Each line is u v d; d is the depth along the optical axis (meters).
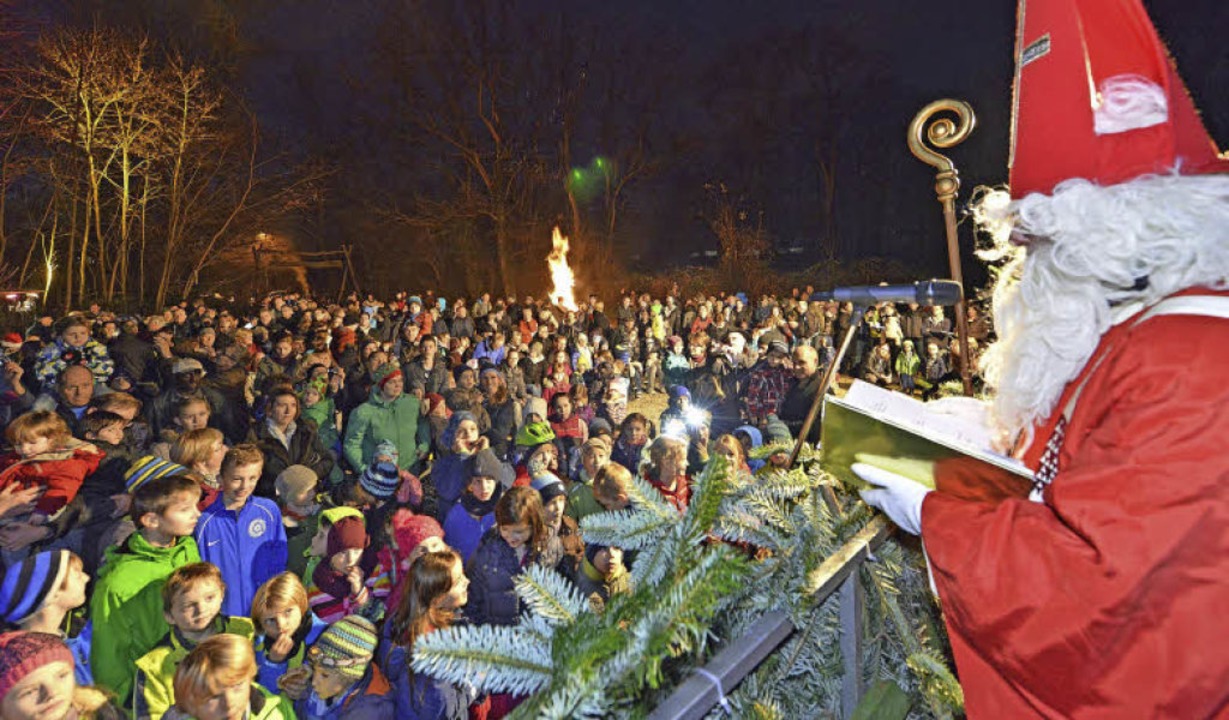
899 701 1.52
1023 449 1.24
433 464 5.18
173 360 8.40
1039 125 1.21
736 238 33.09
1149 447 0.93
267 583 2.97
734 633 1.25
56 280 23.94
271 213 29.20
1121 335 1.08
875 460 1.25
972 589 1.03
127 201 22.58
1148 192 1.08
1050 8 1.20
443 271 35.62
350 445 6.08
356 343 11.63
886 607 1.52
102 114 20.92
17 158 21.75
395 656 2.73
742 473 1.63
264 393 7.77
